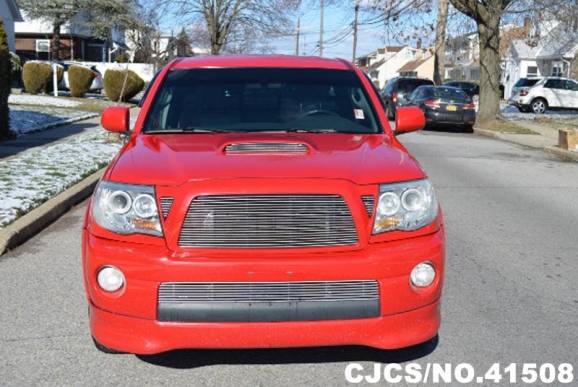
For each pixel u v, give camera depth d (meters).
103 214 3.84
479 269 6.29
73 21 46.72
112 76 29.00
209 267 3.60
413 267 3.78
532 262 6.55
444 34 24.38
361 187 3.83
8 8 32.88
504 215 8.75
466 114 21.81
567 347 4.52
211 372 4.13
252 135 4.79
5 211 7.54
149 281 3.64
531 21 22.42
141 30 49.12
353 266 3.66
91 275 3.78
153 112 5.22
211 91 5.41
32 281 5.79
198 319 3.63
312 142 4.59
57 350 4.41
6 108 14.57
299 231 3.72
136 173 3.93
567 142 15.54
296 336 3.67
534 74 55.69
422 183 4.02
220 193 3.70
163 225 3.73
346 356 4.35
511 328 4.82
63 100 26.56
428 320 3.89
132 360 4.28
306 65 5.78
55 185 9.21
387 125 5.25
